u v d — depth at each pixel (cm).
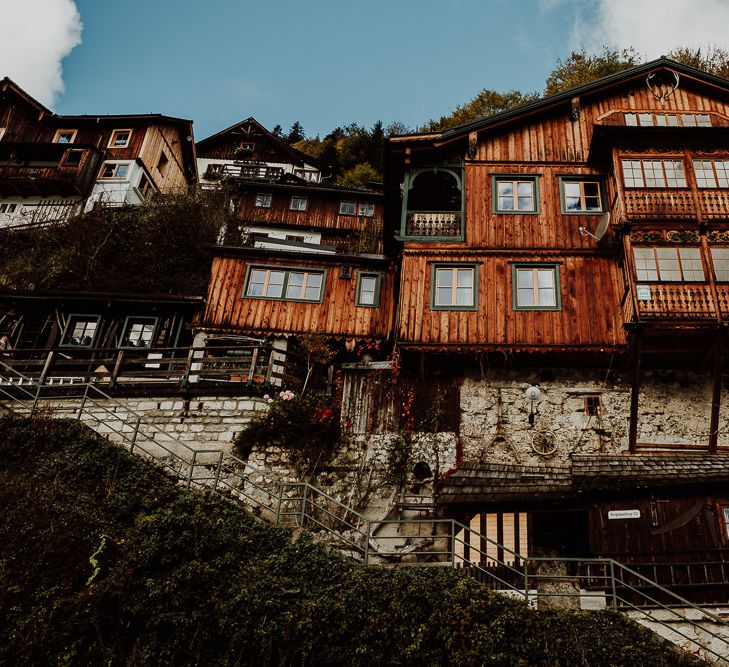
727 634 1251
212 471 1623
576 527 1498
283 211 3659
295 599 1151
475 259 1936
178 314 2295
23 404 1717
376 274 2223
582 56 3638
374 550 1503
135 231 2878
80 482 1388
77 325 2312
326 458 1678
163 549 1212
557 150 2075
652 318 1673
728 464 1475
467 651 1049
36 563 1191
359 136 5978
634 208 1823
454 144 2086
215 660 1094
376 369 1842
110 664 1087
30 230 3030
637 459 1591
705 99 2111
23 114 3778
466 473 1586
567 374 1819
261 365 2022
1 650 1078
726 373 1775
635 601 1315
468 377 1831
